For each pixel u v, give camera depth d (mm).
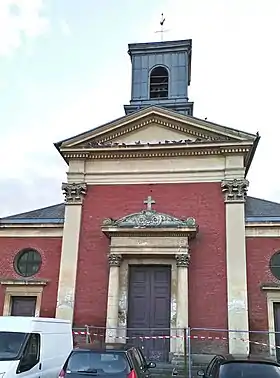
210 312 16547
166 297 17281
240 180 18047
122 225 17516
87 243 18328
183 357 15688
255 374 8641
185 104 22609
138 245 17375
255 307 16656
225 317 16422
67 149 19625
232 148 18516
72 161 19688
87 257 18109
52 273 18438
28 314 18203
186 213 18109
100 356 9086
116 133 19828
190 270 17188
